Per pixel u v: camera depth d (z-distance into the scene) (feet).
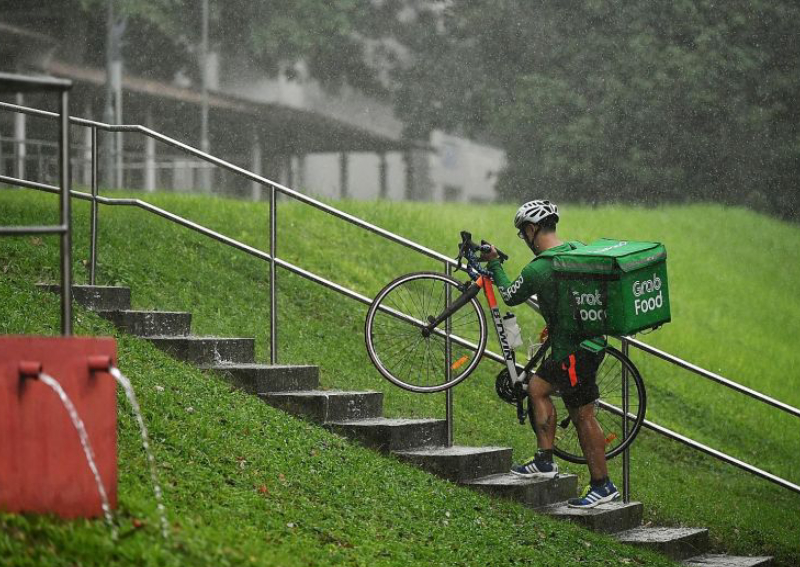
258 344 100.32
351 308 121.80
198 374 75.25
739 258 259.80
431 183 402.11
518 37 330.75
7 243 94.58
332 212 81.56
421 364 96.53
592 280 69.62
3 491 41.98
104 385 45.16
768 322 221.05
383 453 75.77
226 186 341.00
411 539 60.13
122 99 300.20
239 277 118.01
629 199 315.99
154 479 48.24
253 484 59.93
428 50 348.38
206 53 310.86
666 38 316.81
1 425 41.91
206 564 43.14
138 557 41.65
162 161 316.81
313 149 360.69
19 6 294.25
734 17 314.14
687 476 115.14
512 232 209.46
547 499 77.20
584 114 313.94
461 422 100.83
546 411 74.54
